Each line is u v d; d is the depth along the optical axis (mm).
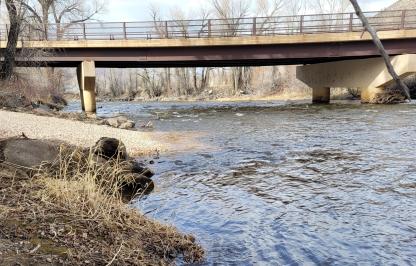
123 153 10578
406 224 7125
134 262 4797
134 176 9445
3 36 32656
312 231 6871
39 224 5117
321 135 18188
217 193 9281
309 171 11281
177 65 41125
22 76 30750
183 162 12734
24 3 26938
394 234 6699
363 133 18375
